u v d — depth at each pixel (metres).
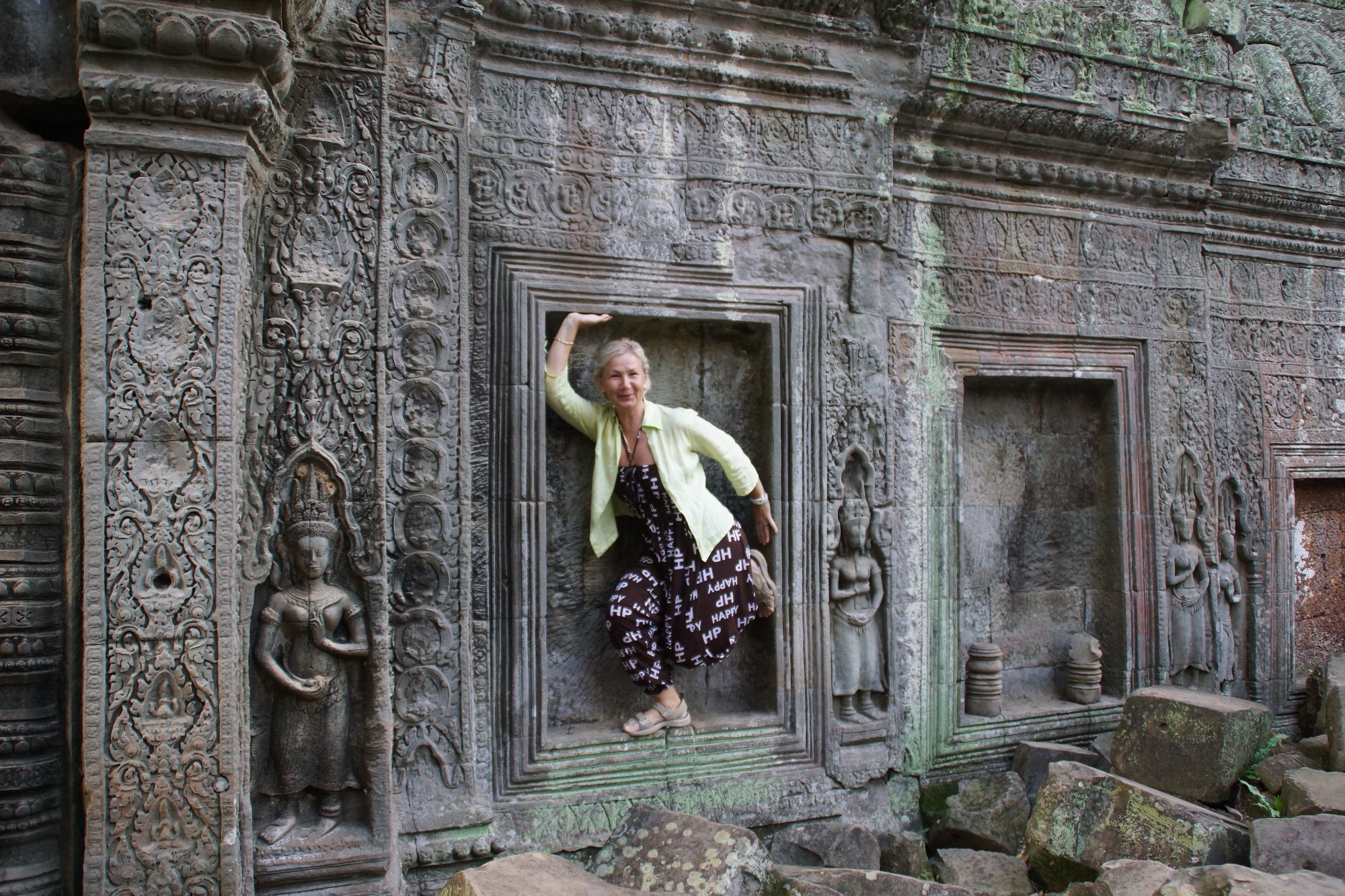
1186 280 5.07
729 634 3.56
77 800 2.54
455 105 3.24
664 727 3.65
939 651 4.33
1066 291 4.75
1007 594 4.77
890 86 4.18
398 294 3.10
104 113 2.44
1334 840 2.97
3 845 2.44
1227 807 3.69
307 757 2.87
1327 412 5.65
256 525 2.78
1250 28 5.86
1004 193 4.64
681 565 3.54
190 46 2.45
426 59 3.19
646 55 3.72
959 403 4.46
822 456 3.94
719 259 3.80
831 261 4.04
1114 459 4.88
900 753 4.10
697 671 3.92
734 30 3.86
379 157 3.00
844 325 4.04
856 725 3.96
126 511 2.44
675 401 3.95
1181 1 5.04
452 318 3.19
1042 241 4.73
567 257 3.57
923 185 4.47
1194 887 2.65
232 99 2.50
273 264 2.85
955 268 4.51
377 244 2.99
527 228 3.51
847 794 3.93
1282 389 5.49
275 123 2.67
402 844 3.07
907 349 4.33
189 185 2.51
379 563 2.94
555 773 3.46
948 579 4.36
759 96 3.93
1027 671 4.78
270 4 2.51
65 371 2.58
